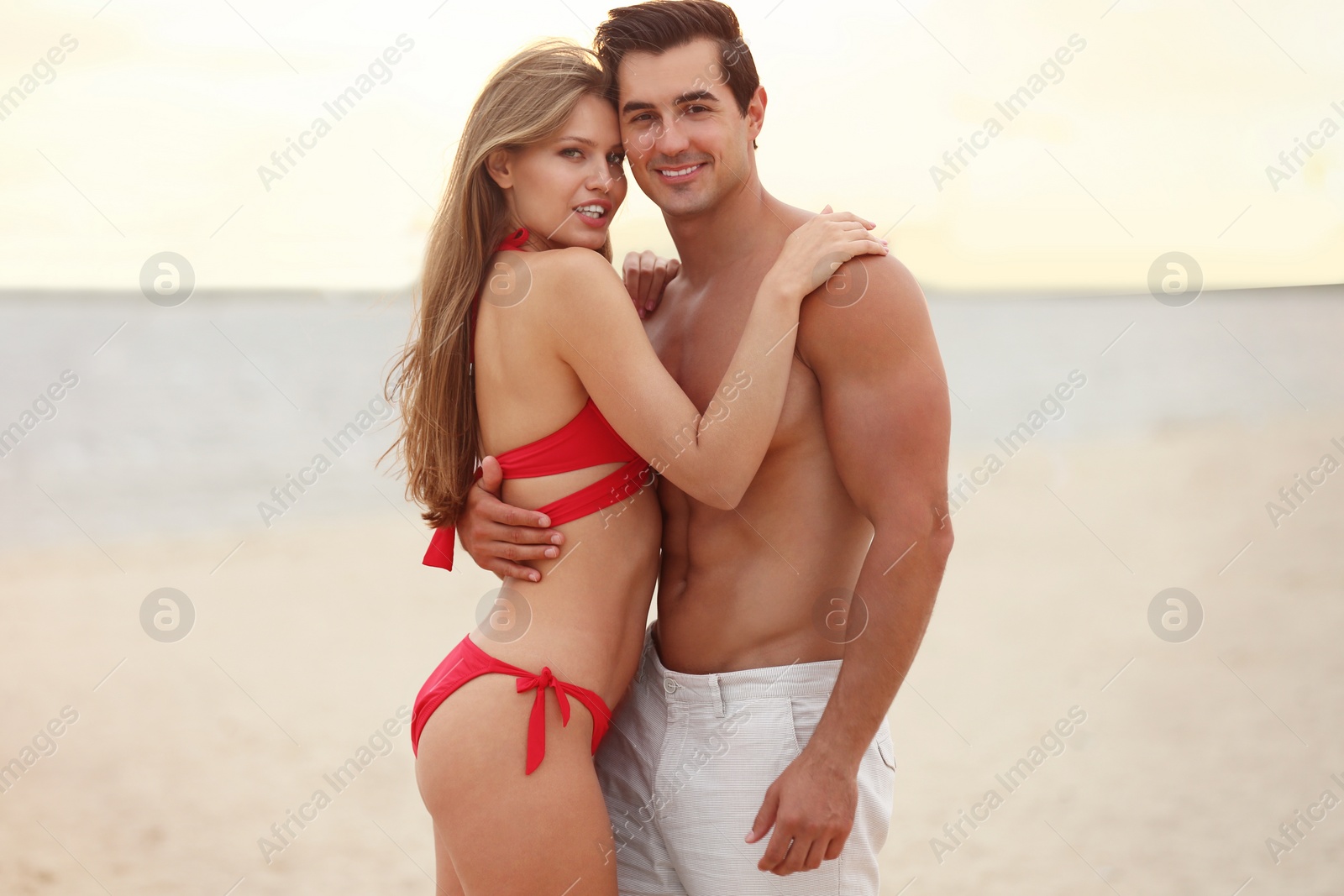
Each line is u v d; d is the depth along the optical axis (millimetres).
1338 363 28594
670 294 2451
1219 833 4652
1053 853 4520
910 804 5082
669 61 2074
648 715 2277
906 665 2006
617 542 2131
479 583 9938
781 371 1992
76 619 9023
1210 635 7449
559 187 2135
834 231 2049
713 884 2107
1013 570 9391
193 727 6531
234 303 55969
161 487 15281
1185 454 15297
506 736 1959
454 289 2205
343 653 7852
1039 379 26172
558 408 2111
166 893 4445
